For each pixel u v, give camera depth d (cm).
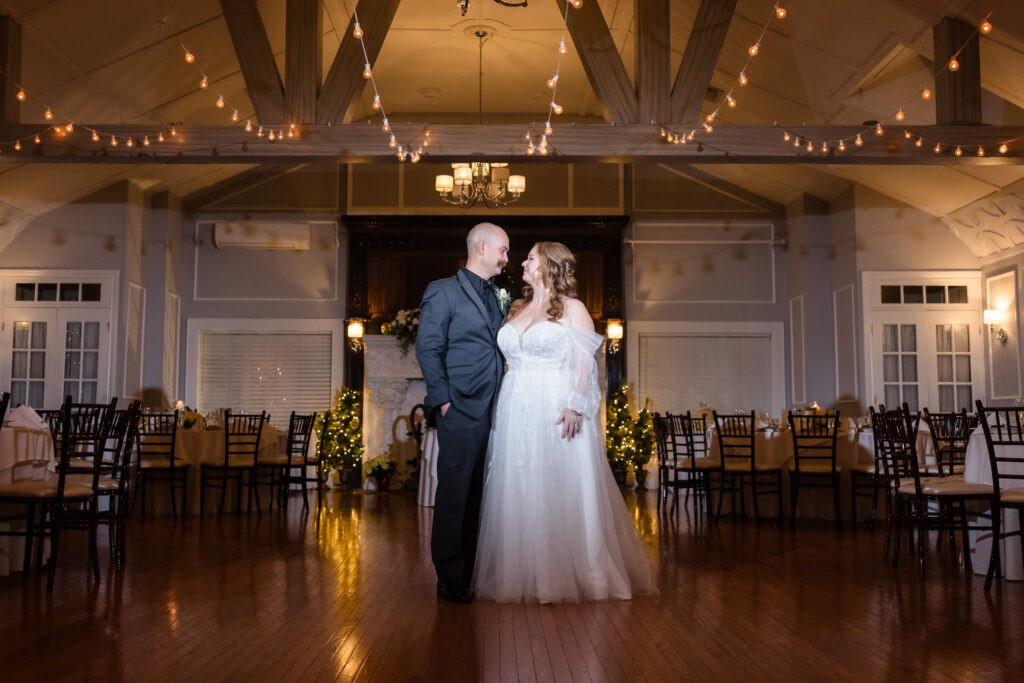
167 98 920
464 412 382
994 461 433
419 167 1212
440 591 390
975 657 289
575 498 383
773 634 320
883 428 536
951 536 488
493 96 1173
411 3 918
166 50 827
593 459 388
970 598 396
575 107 1211
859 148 716
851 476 764
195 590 415
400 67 1079
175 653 294
